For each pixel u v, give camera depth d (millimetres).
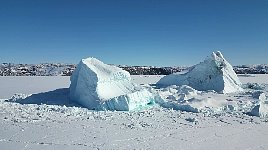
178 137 10836
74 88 18969
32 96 20078
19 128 11508
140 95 16891
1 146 9336
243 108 16484
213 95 19875
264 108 15359
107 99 16656
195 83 23953
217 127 12492
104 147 9469
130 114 14812
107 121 13133
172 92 20172
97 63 18906
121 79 18875
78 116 13930
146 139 10484
